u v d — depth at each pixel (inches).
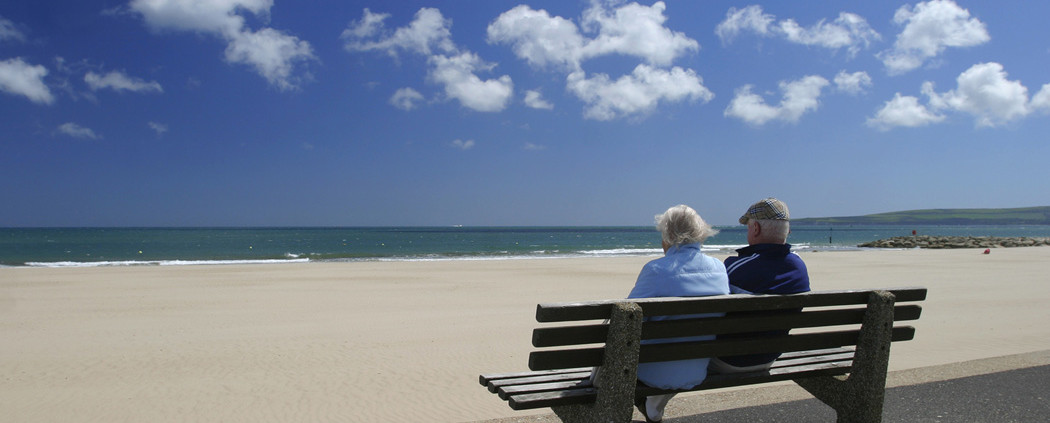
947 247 2137.1
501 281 737.0
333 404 231.1
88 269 889.5
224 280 722.8
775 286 135.9
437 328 392.5
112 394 244.1
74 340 352.2
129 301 526.3
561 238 3900.1
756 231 143.4
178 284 674.2
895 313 140.1
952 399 175.0
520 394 121.1
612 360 112.6
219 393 245.8
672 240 130.4
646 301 113.4
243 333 374.3
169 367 288.2
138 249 2064.5
